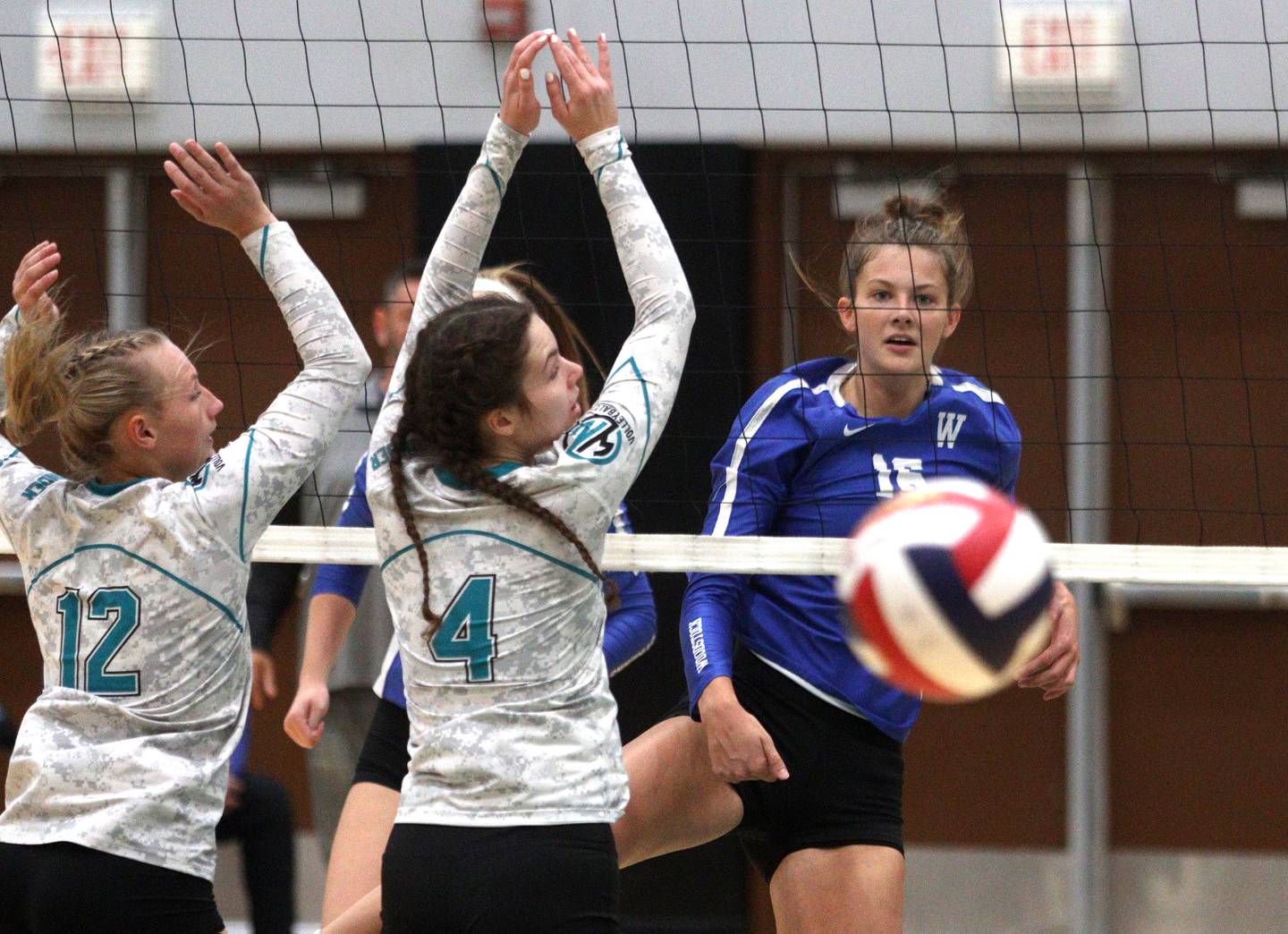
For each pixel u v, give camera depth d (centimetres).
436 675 817
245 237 933
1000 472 1077
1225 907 1895
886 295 1045
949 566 796
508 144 953
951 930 1927
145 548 869
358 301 1889
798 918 1030
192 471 930
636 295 900
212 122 1873
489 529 819
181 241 1914
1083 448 1891
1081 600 1919
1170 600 1902
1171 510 1606
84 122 1883
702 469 1788
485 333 827
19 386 918
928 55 1806
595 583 836
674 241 1803
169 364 913
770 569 1030
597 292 1686
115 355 902
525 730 803
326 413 897
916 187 1669
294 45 1853
